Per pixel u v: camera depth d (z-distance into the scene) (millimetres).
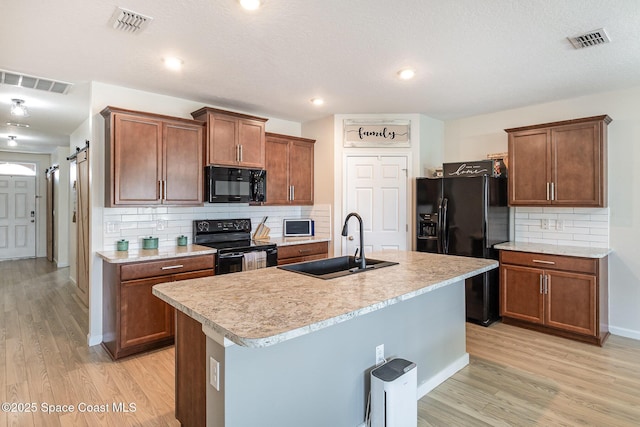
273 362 1628
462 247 3910
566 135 3533
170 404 2332
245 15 2141
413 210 4449
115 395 2436
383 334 2156
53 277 5945
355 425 1995
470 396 2416
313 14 2129
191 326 1847
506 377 2678
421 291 1904
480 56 2734
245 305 1590
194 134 3592
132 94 3518
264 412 1603
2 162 7559
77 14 2119
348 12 2107
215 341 1527
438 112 4422
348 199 4543
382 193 4512
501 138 4367
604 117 3316
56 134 5664
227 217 4285
